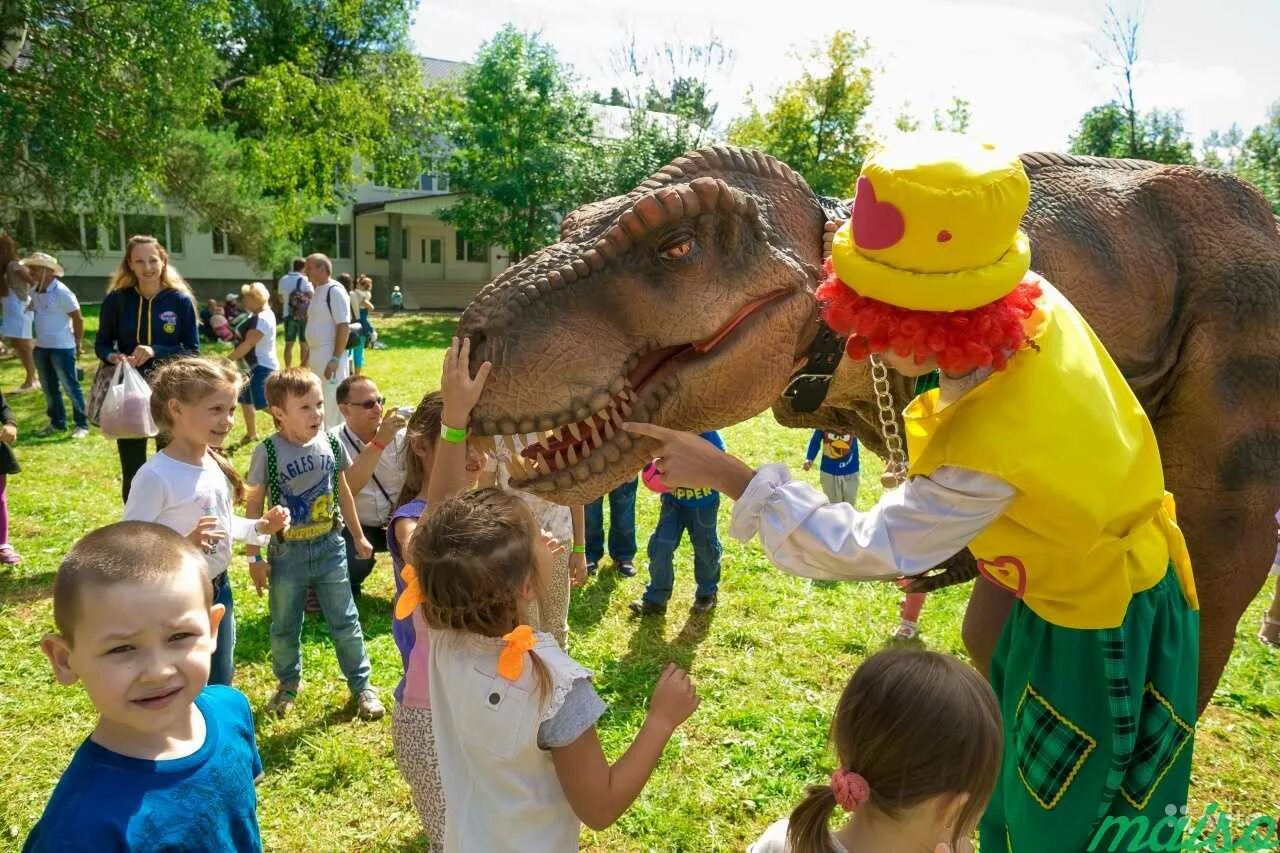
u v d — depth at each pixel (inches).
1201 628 118.8
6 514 237.8
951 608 213.8
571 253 95.2
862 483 327.0
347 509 177.2
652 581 210.5
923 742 64.3
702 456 81.5
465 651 78.8
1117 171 123.1
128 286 263.4
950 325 72.5
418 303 1535.4
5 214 727.7
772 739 157.9
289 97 952.3
